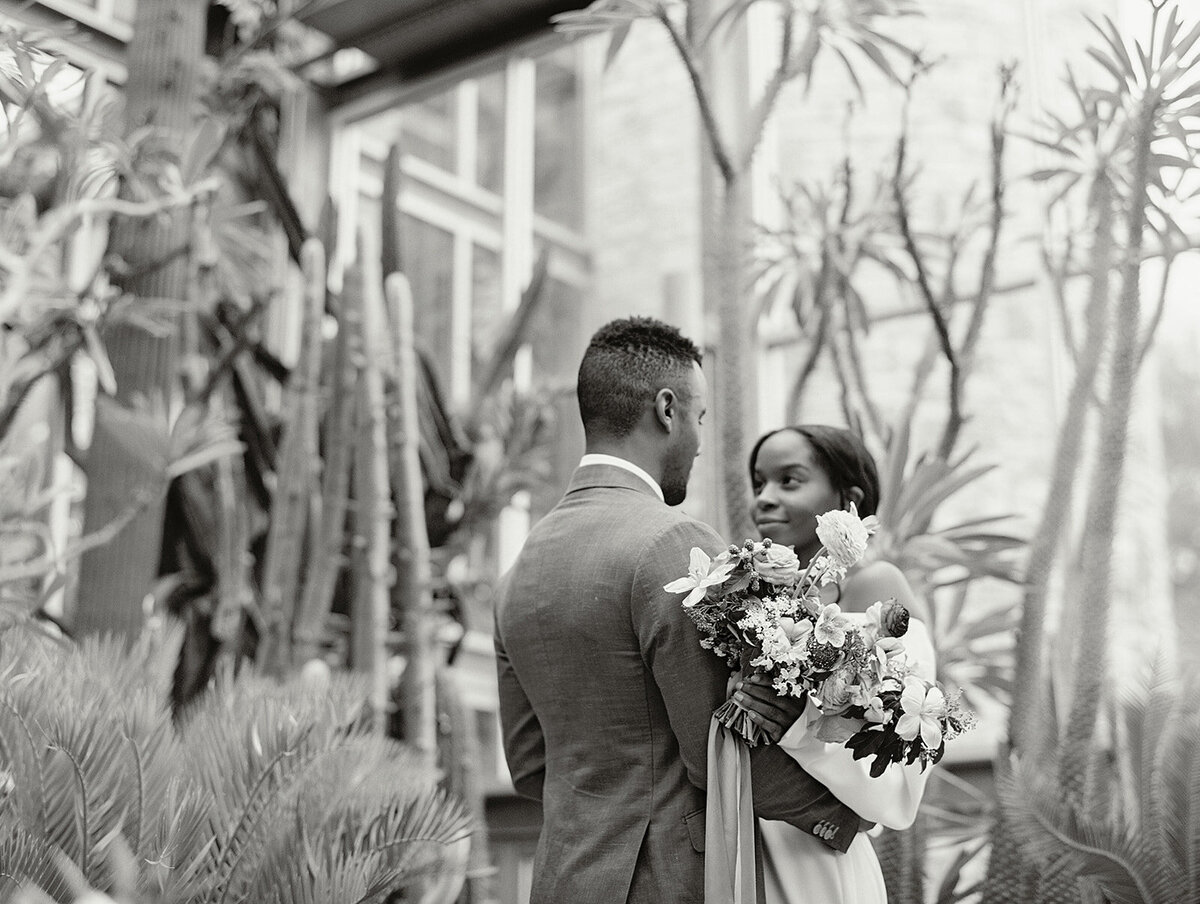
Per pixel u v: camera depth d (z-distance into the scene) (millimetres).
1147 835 2619
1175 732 2715
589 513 1944
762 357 5609
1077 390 3213
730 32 3357
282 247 6016
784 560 1747
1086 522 3043
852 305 3729
